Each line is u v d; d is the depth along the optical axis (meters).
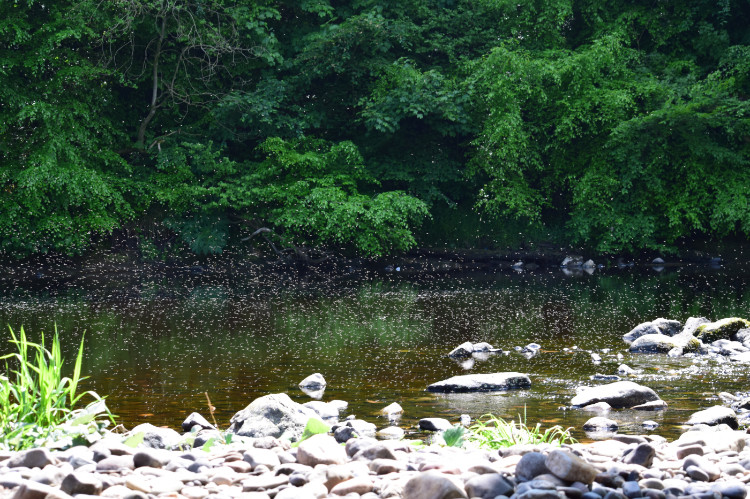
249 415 4.50
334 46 18.92
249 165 19.58
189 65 19.88
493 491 2.40
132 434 3.71
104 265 18.05
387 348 8.16
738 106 18.88
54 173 16.39
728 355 7.64
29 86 17.45
